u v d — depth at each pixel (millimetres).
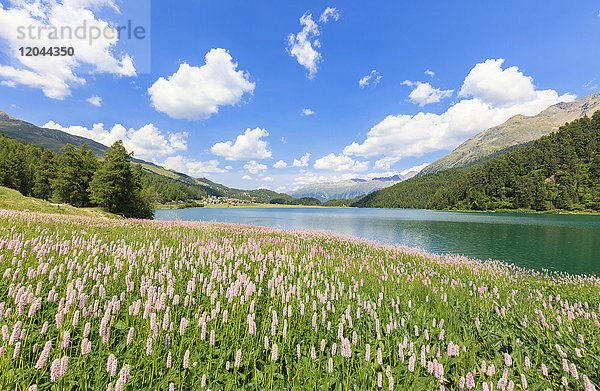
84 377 3311
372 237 45594
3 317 4086
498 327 5996
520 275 14305
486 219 94875
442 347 4992
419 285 9000
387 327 5066
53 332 4070
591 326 6168
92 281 5812
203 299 5746
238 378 3803
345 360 4477
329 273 9773
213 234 16422
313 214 142750
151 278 6184
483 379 3832
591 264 25453
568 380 4238
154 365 3604
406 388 3807
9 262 6191
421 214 140750
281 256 9273
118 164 54656
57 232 11070
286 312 5238
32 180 85688
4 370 3139
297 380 3875
